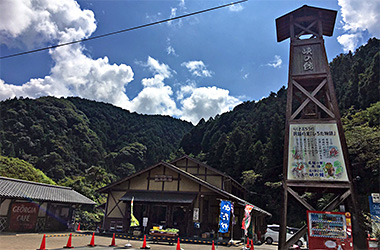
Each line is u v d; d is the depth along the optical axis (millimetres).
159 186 18969
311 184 8617
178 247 11477
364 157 22328
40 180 29906
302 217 29031
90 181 41281
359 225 7895
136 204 18984
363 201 22547
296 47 10672
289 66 10383
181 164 22578
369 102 33594
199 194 18078
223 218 10781
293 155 9070
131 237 15961
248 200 34656
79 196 20719
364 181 23906
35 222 16672
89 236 15930
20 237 13367
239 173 39625
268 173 35688
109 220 18922
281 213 8570
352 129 26281
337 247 7719
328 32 11383
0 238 12461
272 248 15320
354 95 38000
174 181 18828
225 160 41688
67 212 19344
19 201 15969
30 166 31375
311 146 9031
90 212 30172
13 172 28000
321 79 10141
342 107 38438
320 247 7824
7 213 15297
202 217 17719
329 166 8680
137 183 19469
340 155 8719
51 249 10102
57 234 15836
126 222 18391
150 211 18250
